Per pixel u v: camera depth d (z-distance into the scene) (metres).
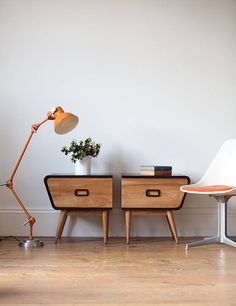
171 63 4.59
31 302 2.43
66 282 2.82
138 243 4.17
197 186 4.13
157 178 4.18
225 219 4.06
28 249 3.87
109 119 4.57
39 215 4.54
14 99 4.55
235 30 4.59
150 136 4.58
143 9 4.59
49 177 4.16
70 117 3.93
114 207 4.54
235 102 4.59
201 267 3.21
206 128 4.60
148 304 2.39
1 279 2.89
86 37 4.57
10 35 4.55
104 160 4.56
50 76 4.56
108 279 2.88
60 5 4.57
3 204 4.52
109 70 4.57
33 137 4.55
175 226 4.22
